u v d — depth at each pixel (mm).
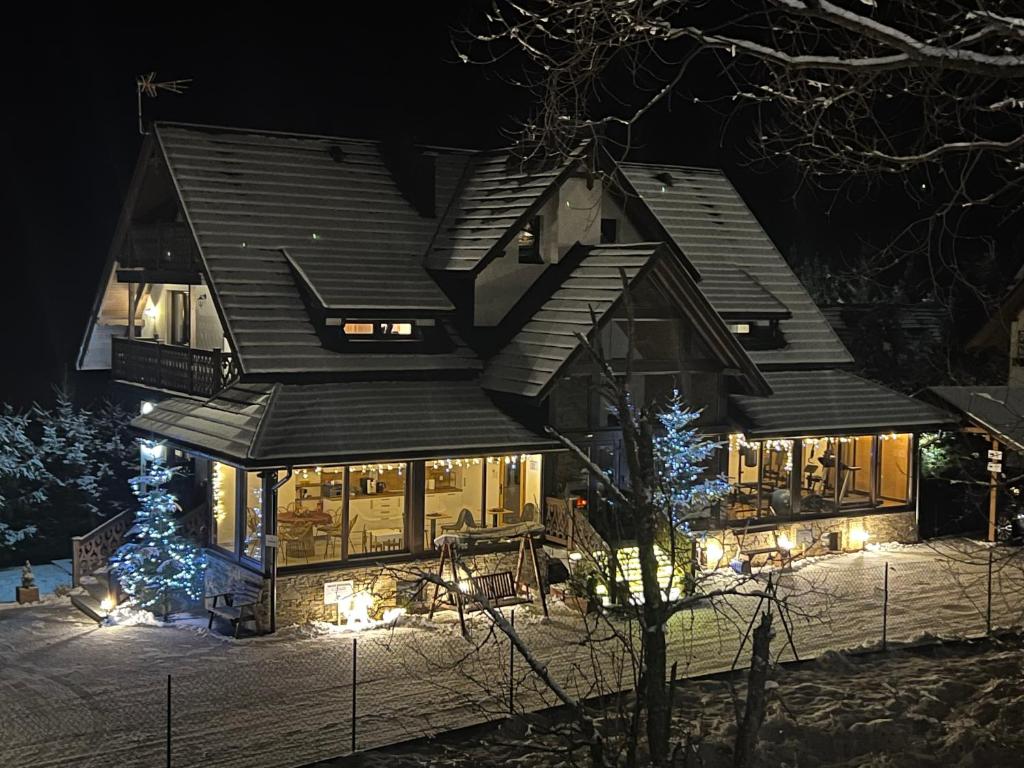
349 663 20922
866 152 13336
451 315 27453
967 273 40219
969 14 11102
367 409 24719
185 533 25703
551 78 14391
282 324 25500
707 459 28484
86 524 30266
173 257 28172
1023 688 16719
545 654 21250
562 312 27000
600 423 26516
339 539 24703
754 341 31828
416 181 30000
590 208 29219
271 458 22422
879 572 27703
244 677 20172
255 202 27812
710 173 35969
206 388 26812
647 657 11188
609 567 12023
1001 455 30688
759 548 28781
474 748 15742
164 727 17797
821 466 31078
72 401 34844
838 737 14805
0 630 23172
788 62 11766
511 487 26453
